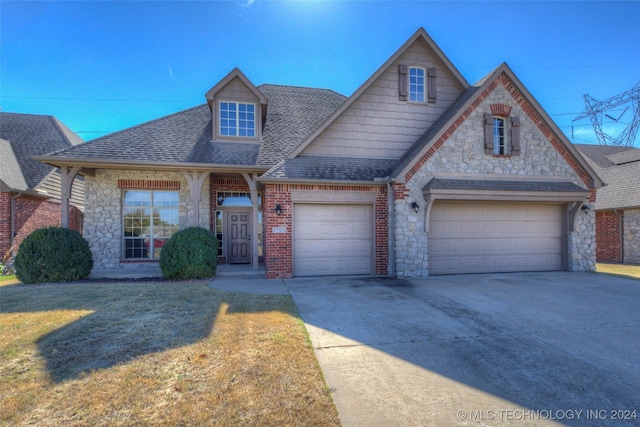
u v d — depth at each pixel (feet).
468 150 32.81
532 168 34.22
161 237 39.09
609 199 51.60
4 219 39.86
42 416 8.84
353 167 33.81
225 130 38.78
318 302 21.62
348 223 32.71
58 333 15.07
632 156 64.28
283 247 30.91
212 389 10.25
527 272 34.58
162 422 8.61
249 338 14.55
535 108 34.27
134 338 14.47
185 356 12.63
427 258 31.65
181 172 36.29
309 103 48.78
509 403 9.84
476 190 31.07
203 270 30.27
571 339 15.24
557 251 35.78
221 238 41.27
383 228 32.65
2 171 41.45
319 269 32.17
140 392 10.05
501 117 34.24
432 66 37.60
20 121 55.47
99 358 12.44
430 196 30.73
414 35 36.27
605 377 11.59
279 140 39.88
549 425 8.80
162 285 27.17
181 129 39.32
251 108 39.50
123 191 38.68
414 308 20.29
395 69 36.50
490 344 14.52
